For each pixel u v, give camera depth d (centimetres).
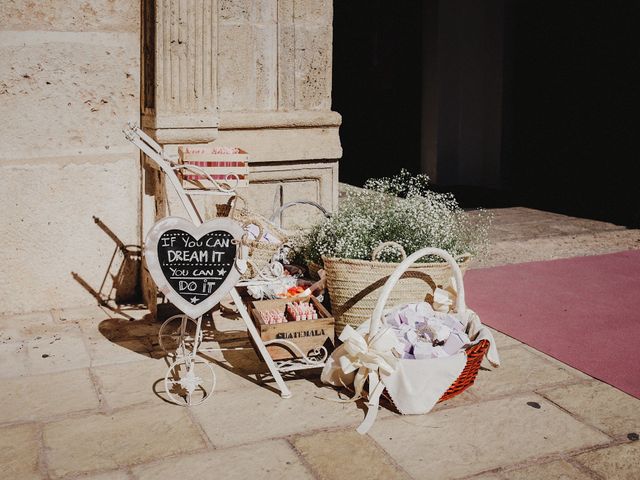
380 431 337
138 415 348
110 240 494
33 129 464
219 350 425
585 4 852
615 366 415
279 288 415
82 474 299
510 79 970
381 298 354
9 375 388
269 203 532
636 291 555
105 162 484
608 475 306
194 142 464
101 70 473
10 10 448
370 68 1112
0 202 463
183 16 444
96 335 445
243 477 299
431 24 988
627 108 799
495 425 344
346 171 1109
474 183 1027
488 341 374
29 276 478
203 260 354
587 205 862
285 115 521
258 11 510
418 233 429
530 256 648
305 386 381
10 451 315
